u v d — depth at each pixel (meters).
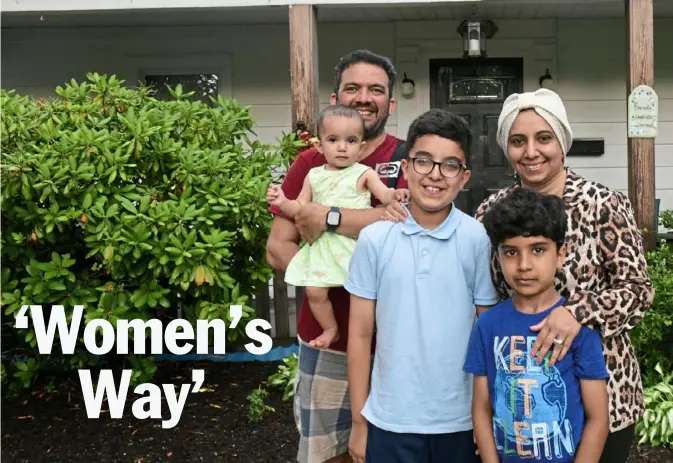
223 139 5.11
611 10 7.05
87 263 4.91
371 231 2.21
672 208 7.46
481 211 2.40
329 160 2.59
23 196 4.32
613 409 1.99
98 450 3.95
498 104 7.54
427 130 2.12
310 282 2.49
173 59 7.61
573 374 1.94
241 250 4.94
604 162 7.46
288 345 5.63
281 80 7.59
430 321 2.10
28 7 6.04
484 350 2.04
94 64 7.64
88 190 4.33
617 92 7.41
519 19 7.40
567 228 2.06
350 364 2.23
